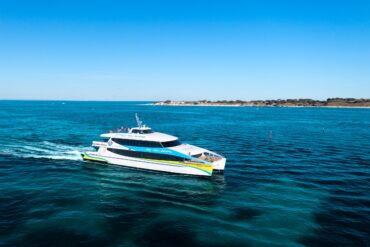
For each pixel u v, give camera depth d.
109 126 70.94
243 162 33.41
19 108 174.50
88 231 15.80
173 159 27.95
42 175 26.44
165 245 14.60
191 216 18.17
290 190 23.31
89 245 14.38
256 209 19.38
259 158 35.72
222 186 24.41
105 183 24.73
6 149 37.56
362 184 24.95
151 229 16.28
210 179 26.39
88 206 19.36
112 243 14.64
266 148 43.19
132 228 16.34
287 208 19.52
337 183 25.22
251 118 112.75
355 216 18.23
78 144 42.31
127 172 28.45
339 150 41.91
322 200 21.05
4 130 56.75
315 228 16.62
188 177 27.03
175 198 21.42
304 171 29.42
